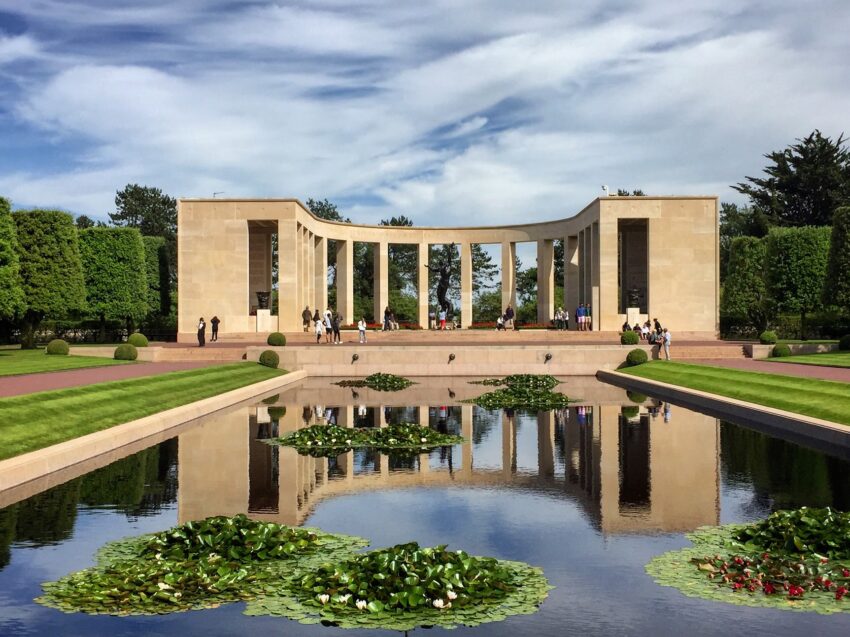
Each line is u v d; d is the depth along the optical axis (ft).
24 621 32.24
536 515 49.14
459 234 248.73
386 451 72.02
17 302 161.99
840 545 38.93
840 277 176.45
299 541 41.98
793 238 210.38
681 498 52.47
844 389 90.17
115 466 62.69
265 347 161.17
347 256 238.48
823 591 35.04
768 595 34.83
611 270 201.26
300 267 210.18
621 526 46.16
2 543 42.22
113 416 79.15
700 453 67.77
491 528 46.21
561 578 37.42
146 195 360.07
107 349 166.71
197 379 116.26
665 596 34.99
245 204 200.34
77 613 33.04
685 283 201.05
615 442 74.64
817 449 68.39
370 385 136.26
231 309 200.75
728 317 243.40
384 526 46.68
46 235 181.47
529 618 32.71
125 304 216.13
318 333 185.57
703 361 153.07
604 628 31.63
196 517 48.03
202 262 200.95
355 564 37.19
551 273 242.78
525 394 111.55
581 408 101.65
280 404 107.04
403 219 346.33
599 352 158.51
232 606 33.99
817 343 166.30
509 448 73.10
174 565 38.17
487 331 202.69
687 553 40.60
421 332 204.13
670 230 201.05
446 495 54.85
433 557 37.50
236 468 63.26
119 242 216.33
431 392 124.26
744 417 89.92
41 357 151.43
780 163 310.24
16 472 55.67
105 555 40.19
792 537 39.86
